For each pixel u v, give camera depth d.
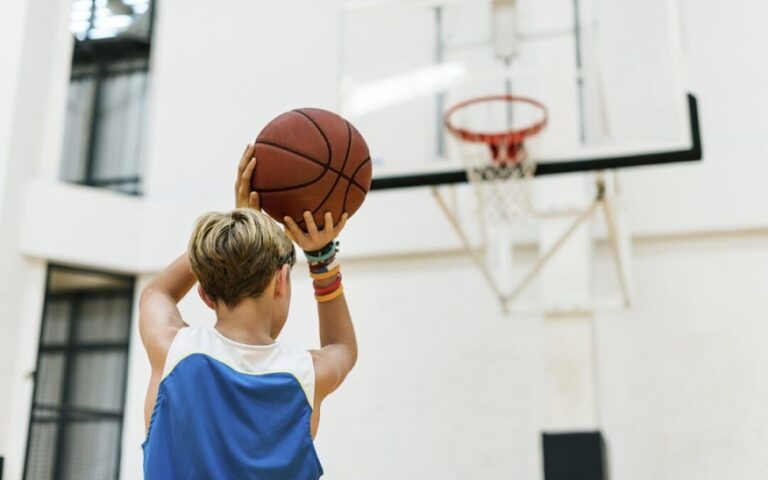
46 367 8.18
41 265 7.86
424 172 5.32
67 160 8.62
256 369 1.68
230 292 1.71
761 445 6.68
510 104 6.98
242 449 1.60
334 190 2.11
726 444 6.75
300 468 1.66
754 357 6.84
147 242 8.36
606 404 7.03
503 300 6.48
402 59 7.54
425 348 7.52
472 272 7.57
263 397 1.66
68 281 8.38
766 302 6.91
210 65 8.66
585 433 5.47
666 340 7.04
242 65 8.59
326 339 1.98
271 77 8.48
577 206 6.28
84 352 8.24
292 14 8.57
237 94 8.52
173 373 1.64
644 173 7.34
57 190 7.96
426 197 7.75
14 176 7.73
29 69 7.93
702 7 7.53
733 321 6.95
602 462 5.42
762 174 7.11
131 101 8.78
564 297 6.07
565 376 5.90
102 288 8.38
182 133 8.57
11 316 7.55
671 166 7.29
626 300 6.48
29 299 7.72
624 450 6.91
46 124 8.06
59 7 8.30
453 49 7.45
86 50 8.91
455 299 7.55
